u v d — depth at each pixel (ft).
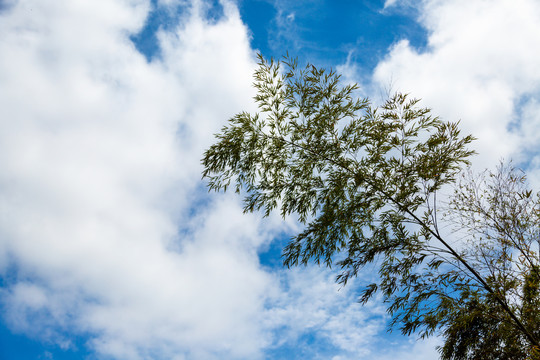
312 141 15.78
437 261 12.89
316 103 15.61
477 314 11.64
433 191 13.56
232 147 16.24
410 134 13.91
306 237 15.83
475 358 12.16
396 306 13.19
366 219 14.98
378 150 14.55
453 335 12.57
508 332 11.75
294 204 16.85
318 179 16.21
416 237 13.92
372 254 14.26
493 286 11.96
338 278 14.66
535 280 11.51
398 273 13.75
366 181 14.73
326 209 15.72
